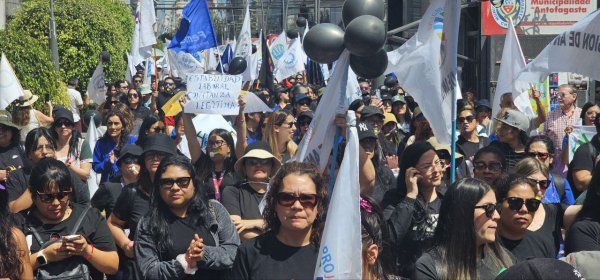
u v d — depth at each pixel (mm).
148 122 10047
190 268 6160
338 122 6531
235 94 9797
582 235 5969
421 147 6738
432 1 7707
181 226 6391
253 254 5090
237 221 7391
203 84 9688
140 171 7406
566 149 10586
